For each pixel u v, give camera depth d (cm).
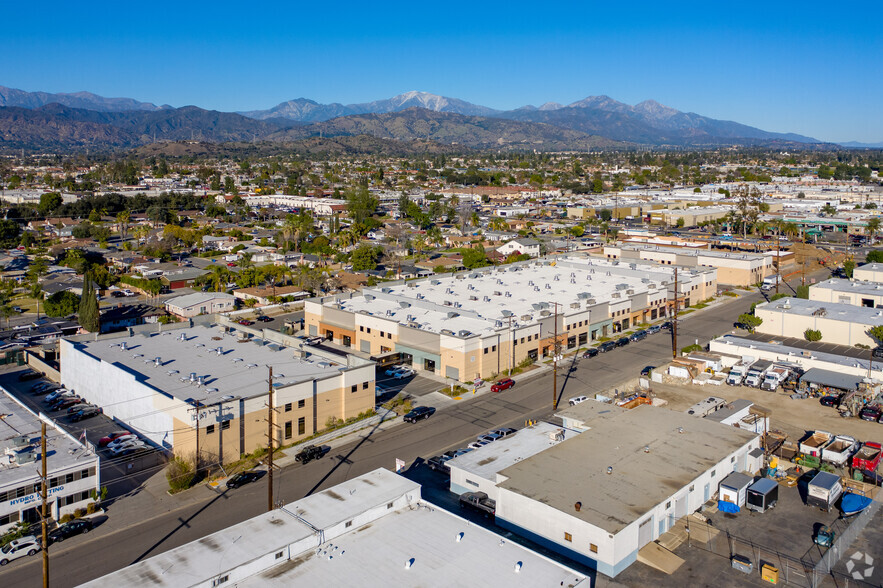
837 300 10462
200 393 5931
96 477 5050
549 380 7900
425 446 6088
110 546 4512
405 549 3925
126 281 13138
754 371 7725
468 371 7738
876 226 19450
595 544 4128
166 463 5719
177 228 18850
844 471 5475
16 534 4494
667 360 8619
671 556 4262
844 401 6862
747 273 13350
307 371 6644
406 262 16262
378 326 8712
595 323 9481
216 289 12888
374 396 6850
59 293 10800
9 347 9012
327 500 4356
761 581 4050
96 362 6925
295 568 3741
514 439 5728
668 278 11494
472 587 3556
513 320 8669
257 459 5800
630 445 5288
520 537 4544
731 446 5262
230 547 3809
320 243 17650
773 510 4897
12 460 4994
